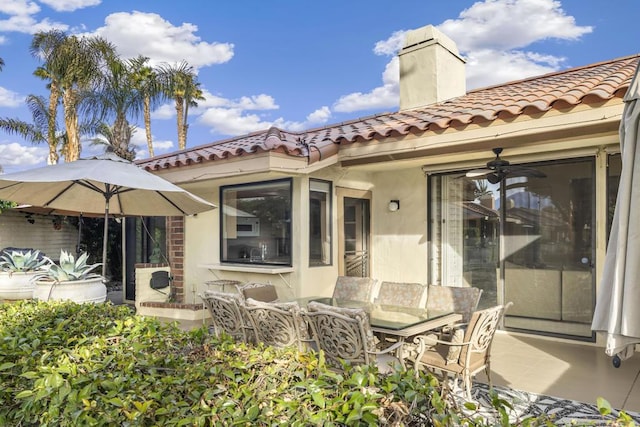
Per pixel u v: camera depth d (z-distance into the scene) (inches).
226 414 73.6
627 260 105.5
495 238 285.6
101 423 74.4
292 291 289.6
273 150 252.2
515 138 220.4
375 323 173.6
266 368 91.4
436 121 235.6
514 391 180.5
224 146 371.6
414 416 74.1
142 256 430.3
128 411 75.3
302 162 266.5
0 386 90.4
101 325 134.0
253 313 171.9
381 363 167.0
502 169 242.7
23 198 229.8
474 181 293.9
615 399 172.7
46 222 522.3
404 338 185.8
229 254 335.6
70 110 773.9
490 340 169.6
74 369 88.3
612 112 187.9
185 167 313.7
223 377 89.4
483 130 222.8
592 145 241.3
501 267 281.6
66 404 80.7
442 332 200.4
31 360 99.9
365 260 339.9
